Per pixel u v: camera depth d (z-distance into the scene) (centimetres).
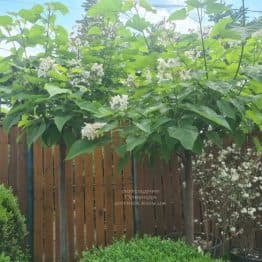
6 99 349
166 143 284
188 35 321
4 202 423
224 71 300
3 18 324
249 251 560
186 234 341
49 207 527
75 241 530
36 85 330
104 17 354
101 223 543
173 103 288
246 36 297
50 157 530
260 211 565
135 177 561
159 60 296
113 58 360
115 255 304
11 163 523
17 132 524
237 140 328
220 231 568
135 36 348
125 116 293
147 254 300
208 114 266
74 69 334
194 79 287
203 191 559
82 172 539
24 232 437
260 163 548
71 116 313
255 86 302
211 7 294
